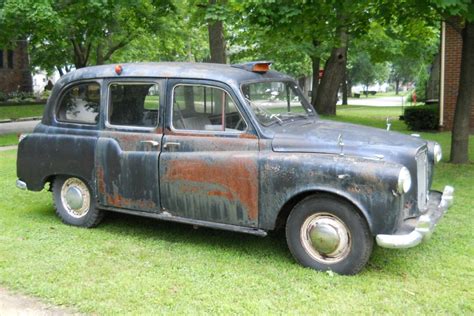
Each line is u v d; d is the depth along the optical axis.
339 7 8.97
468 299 4.06
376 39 21.84
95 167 5.66
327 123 5.47
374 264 4.79
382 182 4.25
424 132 15.81
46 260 4.91
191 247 5.31
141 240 5.54
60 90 5.97
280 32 9.59
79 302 4.04
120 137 5.50
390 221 4.28
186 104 5.16
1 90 39.91
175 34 26.91
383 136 4.94
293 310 3.89
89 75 5.74
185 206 5.16
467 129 9.98
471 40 9.60
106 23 21.88
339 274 4.55
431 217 4.73
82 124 5.81
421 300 4.04
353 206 4.44
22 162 6.24
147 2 21.42
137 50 35.78
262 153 4.77
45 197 7.50
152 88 5.33
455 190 7.69
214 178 4.95
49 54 33.44
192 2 17.52
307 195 4.67
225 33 22.44
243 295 4.15
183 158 5.09
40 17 14.58
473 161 10.30
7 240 5.49
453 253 5.07
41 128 6.11
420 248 5.21
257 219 4.82
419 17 9.85
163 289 4.25
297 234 4.72
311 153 4.61
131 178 5.43
